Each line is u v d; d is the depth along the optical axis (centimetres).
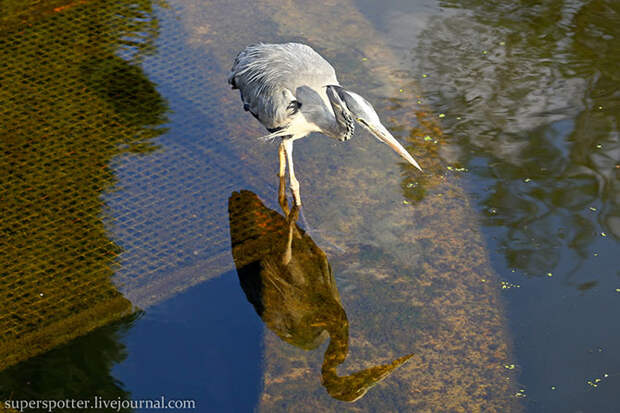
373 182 634
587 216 589
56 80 726
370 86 736
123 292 529
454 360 484
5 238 565
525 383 467
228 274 547
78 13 821
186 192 617
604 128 673
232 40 797
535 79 739
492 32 812
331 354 489
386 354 489
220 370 479
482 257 561
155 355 488
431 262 559
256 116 643
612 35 798
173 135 671
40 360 480
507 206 602
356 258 564
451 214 599
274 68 620
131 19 820
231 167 645
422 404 455
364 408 452
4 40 774
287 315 518
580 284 536
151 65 753
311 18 841
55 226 578
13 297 522
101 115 688
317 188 629
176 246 568
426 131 680
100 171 630
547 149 653
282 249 570
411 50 788
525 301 525
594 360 481
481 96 720
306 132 618
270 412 450
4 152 641
